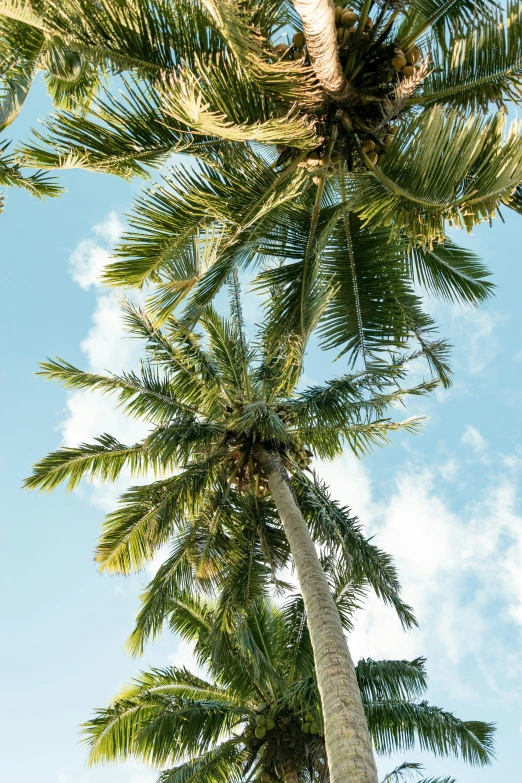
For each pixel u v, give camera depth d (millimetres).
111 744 12141
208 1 5836
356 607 12836
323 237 9312
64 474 12766
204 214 7730
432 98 8117
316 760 11391
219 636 11703
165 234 7668
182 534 11820
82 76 9031
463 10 8016
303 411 11688
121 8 7168
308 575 8734
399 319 9844
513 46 7777
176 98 5953
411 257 10734
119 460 13016
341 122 7562
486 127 6695
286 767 11758
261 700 13250
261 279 10039
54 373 12430
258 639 14102
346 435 12344
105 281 7523
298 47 7340
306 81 6863
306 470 11672
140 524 12164
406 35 8406
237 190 7773
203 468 11500
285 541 11961
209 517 11836
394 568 11078
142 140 7523
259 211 7637
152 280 7805
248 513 11953
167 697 12055
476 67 7980
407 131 7305
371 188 7707
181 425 11828
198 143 7738
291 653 13438
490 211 6641
